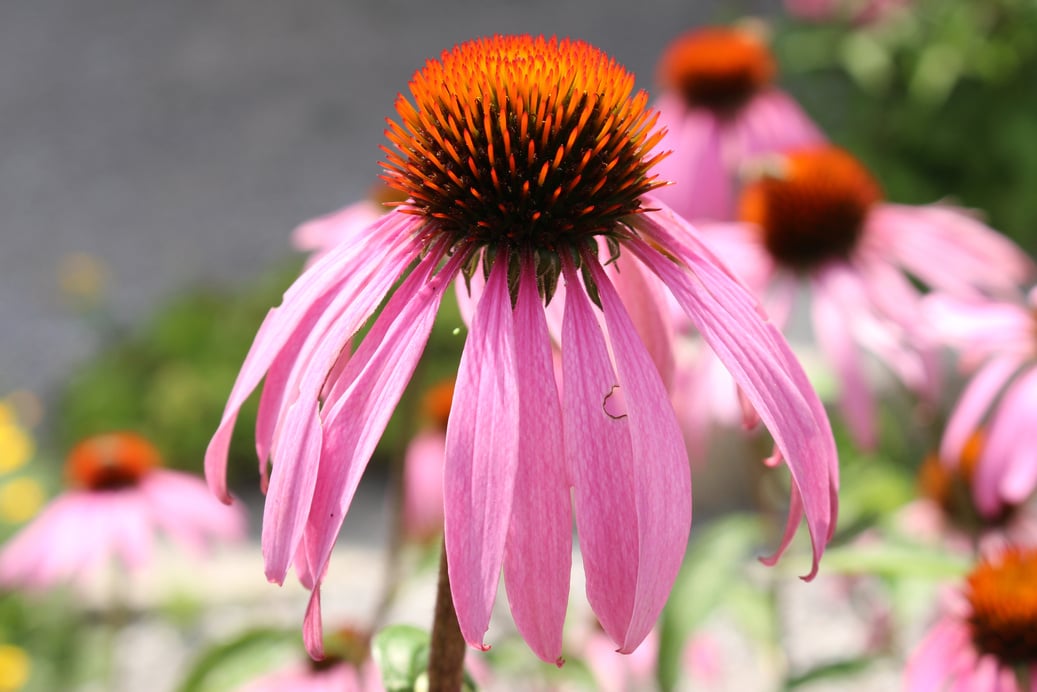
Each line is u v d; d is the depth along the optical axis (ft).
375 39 7.12
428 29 7.13
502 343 0.90
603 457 0.88
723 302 0.94
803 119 2.29
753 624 1.45
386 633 1.00
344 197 5.80
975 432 1.66
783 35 3.96
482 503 0.86
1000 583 1.29
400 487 1.66
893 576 1.33
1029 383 1.41
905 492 1.65
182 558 2.90
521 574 0.87
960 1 3.84
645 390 0.89
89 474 2.00
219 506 2.07
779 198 1.69
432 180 0.95
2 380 4.50
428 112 0.97
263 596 2.85
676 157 2.21
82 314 4.74
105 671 2.12
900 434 2.15
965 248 1.71
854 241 1.67
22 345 4.75
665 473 0.87
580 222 0.95
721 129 2.22
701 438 1.50
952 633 1.31
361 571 3.06
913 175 4.05
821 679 1.42
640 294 1.03
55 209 5.83
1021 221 3.94
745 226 1.76
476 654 1.30
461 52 0.98
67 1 7.82
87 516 1.96
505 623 1.78
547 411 0.89
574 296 0.93
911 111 4.04
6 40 7.39
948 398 2.40
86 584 2.37
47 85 6.93
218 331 4.36
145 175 6.10
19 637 2.50
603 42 6.52
